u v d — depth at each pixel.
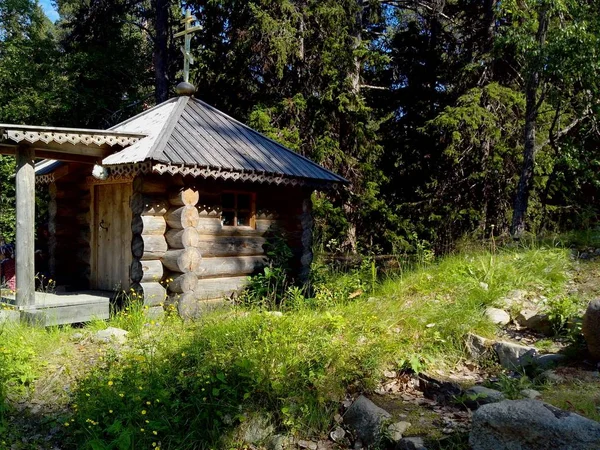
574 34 9.44
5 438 4.57
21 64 17.98
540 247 7.71
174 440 4.50
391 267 10.24
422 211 15.52
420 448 3.81
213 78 15.74
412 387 4.86
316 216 13.88
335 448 4.30
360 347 5.20
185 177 7.40
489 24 14.66
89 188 8.88
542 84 11.12
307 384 4.82
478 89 14.26
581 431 3.12
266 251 8.73
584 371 4.49
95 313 7.23
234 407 4.62
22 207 6.87
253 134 9.20
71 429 4.69
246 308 7.43
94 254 8.76
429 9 16.53
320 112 14.48
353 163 14.55
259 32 14.10
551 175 12.44
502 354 5.10
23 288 6.83
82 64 17.83
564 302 5.53
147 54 21.62
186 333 6.34
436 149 15.88
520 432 3.26
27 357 5.63
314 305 7.47
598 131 11.20
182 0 17.41
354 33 15.54
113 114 18.44
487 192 14.66
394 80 18.02
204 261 7.80
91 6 18.16
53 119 18.00
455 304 6.01
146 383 4.94
